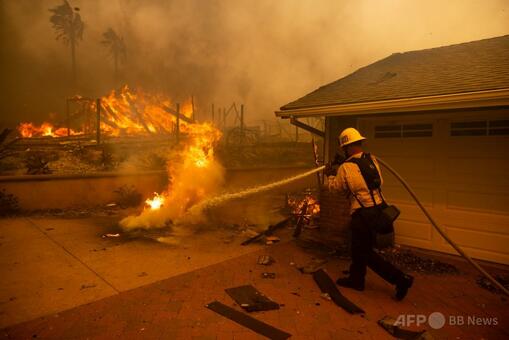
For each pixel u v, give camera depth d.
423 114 5.68
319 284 4.31
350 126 6.48
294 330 3.30
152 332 3.20
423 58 7.64
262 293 4.07
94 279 4.35
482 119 5.20
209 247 5.76
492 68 5.45
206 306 3.70
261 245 5.94
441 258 5.46
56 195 8.51
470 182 5.35
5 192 7.81
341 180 4.00
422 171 5.78
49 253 5.29
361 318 3.55
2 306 3.62
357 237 4.04
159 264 4.92
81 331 3.19
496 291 4.23
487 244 5.23
